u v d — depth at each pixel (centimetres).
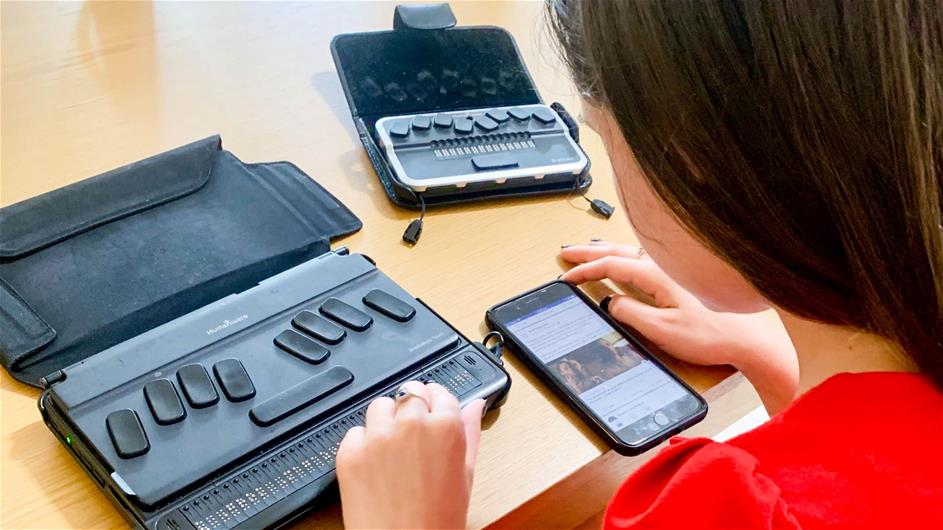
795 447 43
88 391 54
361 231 74
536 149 81
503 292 70
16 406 57
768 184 41
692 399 62
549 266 73
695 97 40
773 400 69
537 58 97
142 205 70
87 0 100
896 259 40
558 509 63
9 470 53
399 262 71
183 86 88
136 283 64
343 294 63
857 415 42
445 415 52
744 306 52
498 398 60
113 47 93
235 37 97
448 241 74
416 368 59
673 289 68
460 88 86
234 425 54
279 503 51
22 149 77
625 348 65
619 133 46
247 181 75
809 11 38
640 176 47
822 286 43
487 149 80
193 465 52
